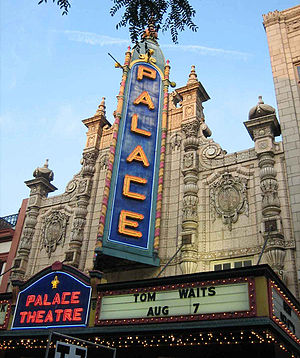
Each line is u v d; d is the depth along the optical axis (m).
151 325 14.12
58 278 17.56
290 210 18.02
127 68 25.22
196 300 13.66
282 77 21.42
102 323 15.24
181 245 19.77
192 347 15.21
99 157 25.92
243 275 13.11
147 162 22.56
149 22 12.12
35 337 16.95
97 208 24.00
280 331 12.64
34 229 26.12
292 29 22.62
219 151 21.72
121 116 23.50
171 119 24.61
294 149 19.09
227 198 20.17
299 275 16.36
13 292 18.47
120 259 20.09
